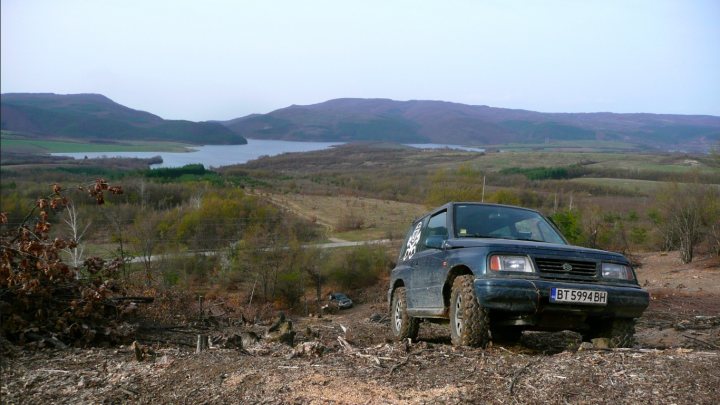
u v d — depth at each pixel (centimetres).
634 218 3803
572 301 602
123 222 4303
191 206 5550
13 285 777
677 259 2655
